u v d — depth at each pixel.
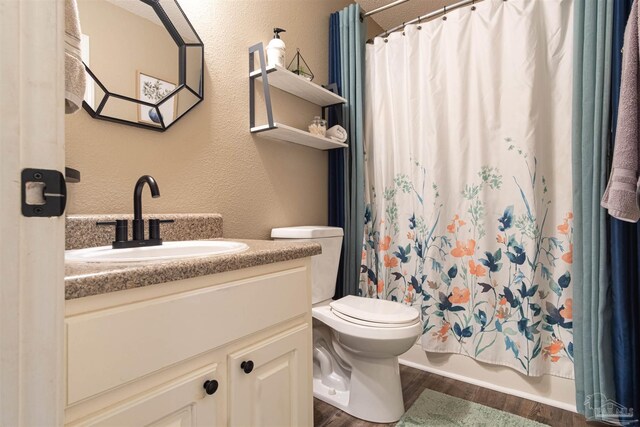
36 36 0.38
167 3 1.26
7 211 0.35
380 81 2.06
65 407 0.50
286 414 0.93
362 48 2.13
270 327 0.90
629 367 1.29
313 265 1.65
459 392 1.67
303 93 1.86
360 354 1.47
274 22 1.76
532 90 1.58
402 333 1.31
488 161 1.71
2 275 0.35
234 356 0.78
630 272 1.32
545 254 1.61
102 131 1.08
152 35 1.21
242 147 1.57
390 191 2.03
